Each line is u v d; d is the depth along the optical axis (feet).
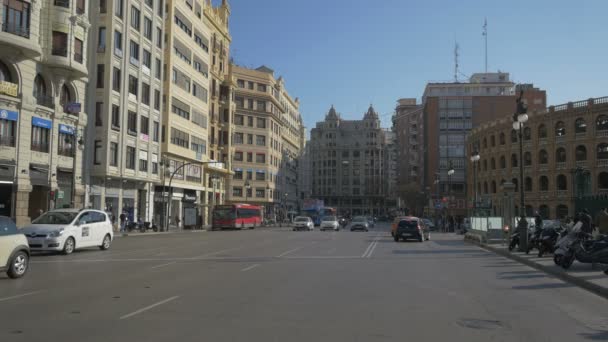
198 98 221.46
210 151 251.19
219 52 263.29
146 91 172.76
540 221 73.05
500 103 339.16
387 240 118.42
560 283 44.78
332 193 611.47
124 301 32.78
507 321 28.25
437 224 249.55
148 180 173.17
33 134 118.62
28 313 28.71
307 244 98.22
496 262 64.54
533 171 223.30
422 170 377.50
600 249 50.52
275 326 25.90
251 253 74.84
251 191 326.44
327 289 38.86
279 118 358.64
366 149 612.29
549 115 217.77
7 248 43.52
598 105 200.54
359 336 24.04
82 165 139.64
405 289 39.55
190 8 212.64
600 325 27.58
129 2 158.20
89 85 147.23
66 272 49.37
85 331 24.38
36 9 116.37
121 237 131.13
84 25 130.62
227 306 31.27
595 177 199.52
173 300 33.24
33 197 123.65
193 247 88.89
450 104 343.26
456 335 24.66
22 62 114.01
